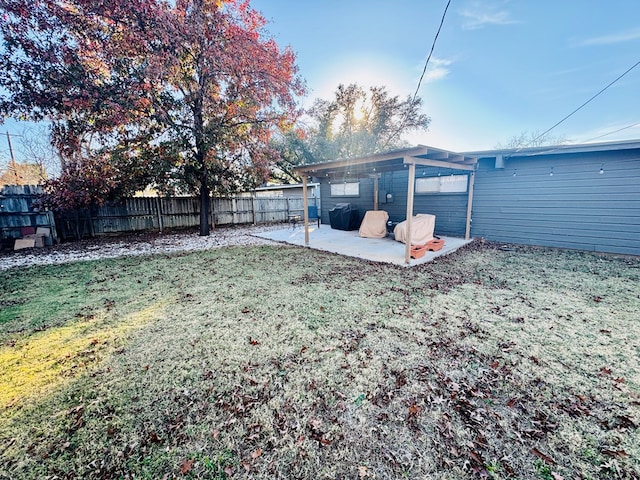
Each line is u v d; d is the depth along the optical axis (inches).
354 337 99.8
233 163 378.3
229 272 186.7
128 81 272.1
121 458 55.1
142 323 113.7
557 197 238.5
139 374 81.0
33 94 248.1
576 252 227.6
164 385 76.0
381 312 120.3
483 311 120.0
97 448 57.3
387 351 90.7
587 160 221.9
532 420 62.6
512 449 55.8
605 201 217.8
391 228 328.5
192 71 319.9
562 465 52.4
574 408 65.7
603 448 55.6
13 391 74.4
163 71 273.0
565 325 106.3
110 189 318.7
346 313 119.8
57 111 278.2
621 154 208.1
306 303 131.6
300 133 417.4
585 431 59.7
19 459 55.2
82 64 268.2
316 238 319.0
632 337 96.9
